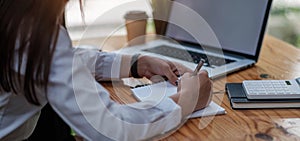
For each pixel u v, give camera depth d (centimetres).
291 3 176
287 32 174
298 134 79
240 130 81
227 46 130
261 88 95
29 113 77
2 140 78
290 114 88
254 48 124
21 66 62
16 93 70
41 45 60
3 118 76
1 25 62
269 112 89
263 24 121
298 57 130
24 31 60
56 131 112
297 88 94
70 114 65
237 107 91
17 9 61
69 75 64
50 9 61
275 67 120
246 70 117
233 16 128
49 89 64
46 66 61
